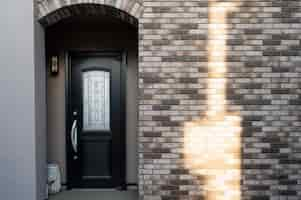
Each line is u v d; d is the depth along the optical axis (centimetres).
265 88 441
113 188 581
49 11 446
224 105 442
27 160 434
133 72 577
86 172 583
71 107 578
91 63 580
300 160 443
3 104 432
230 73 441
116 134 580
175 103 442
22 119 434
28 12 430
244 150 443
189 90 442
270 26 439
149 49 441
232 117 443
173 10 438
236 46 441
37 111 446
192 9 438
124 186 577
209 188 444
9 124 432
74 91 580
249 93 442
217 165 444
